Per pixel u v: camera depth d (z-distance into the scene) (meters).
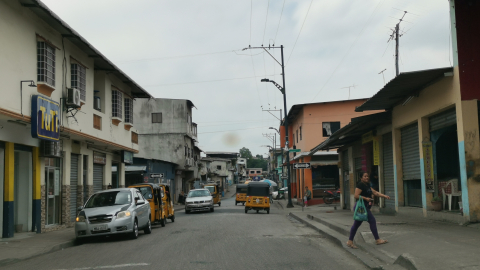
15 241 13.09
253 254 9.67
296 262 8.55
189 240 12.69
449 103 11.96
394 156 16.58
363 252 9.32
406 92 14.29
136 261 9.12
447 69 11.63
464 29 11.55
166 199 20.98
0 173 13.77
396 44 24.86
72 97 16.08
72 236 14.69
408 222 13.01
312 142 38.41
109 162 24.31
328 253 9.72
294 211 27.14
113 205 14.25
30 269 8.75
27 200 15.55
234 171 115.81
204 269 7.98
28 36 13.62
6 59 12.31
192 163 57.41
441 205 13.45
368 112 38.09
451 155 13.80
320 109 38.62
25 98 13.23
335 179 39.44
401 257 7.72
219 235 13.87
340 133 19.34
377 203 20.02
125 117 25.02
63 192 18.12
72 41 16.80
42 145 15.84
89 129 18.62
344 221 15.59
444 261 7.07
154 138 51.41
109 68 20.67
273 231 15.05
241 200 45.50
